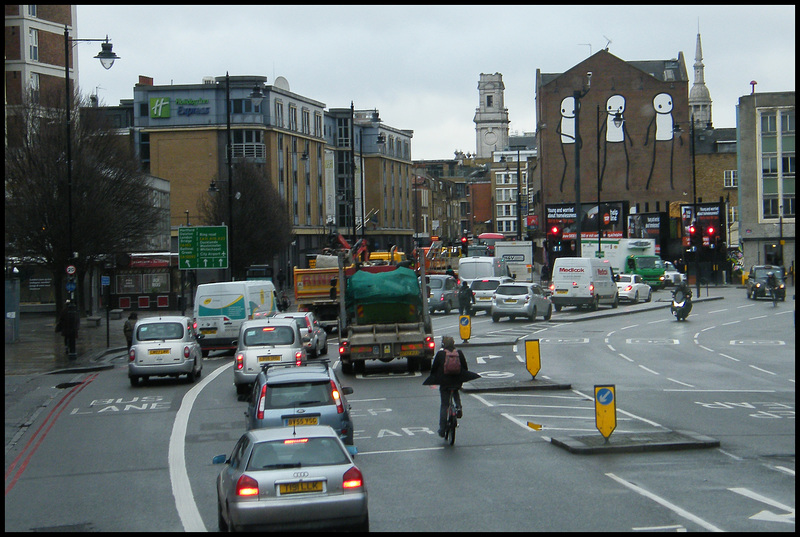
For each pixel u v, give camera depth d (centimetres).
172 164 9106
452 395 1675
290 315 3334
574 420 1905
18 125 4703
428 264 4225
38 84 7088
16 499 1370
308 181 10250
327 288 4338
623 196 10919
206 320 3678
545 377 2630
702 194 11431
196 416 2153
